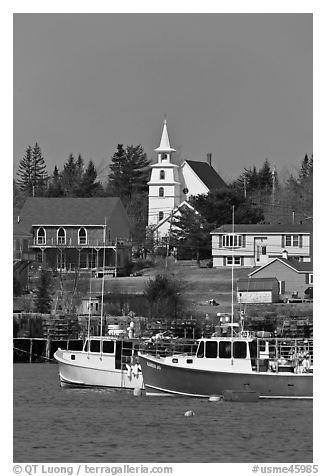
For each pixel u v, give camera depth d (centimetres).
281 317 13200
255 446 6328
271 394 7850
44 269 15538
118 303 14050
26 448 6266
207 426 6906
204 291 15362
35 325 13088
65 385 8719
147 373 8112
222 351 7912
